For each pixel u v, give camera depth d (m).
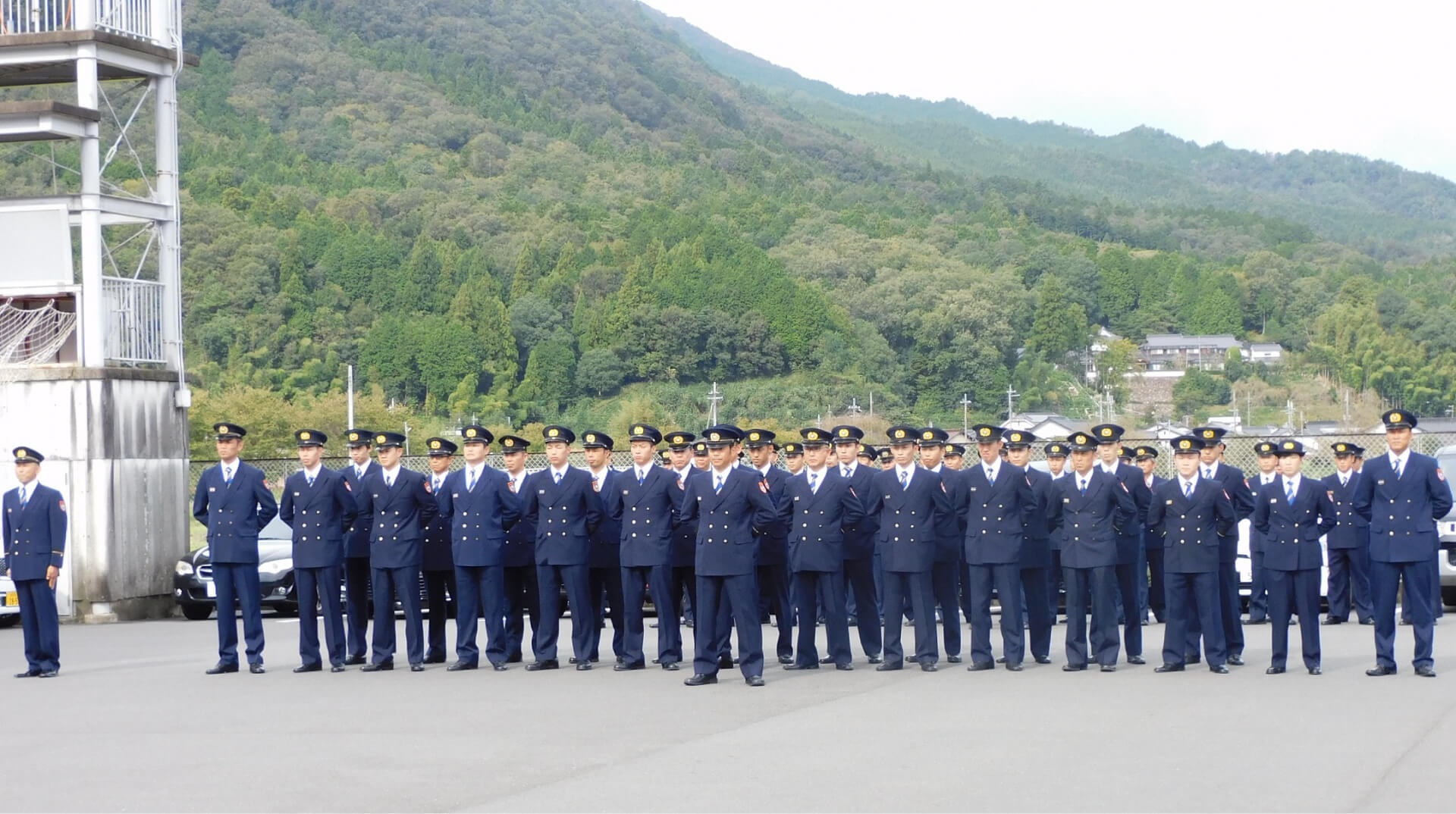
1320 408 125.44
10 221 21.44
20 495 14.24
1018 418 102.31
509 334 111.88
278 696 12.45
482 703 11.82
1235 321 151.12
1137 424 117.12
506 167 190.38
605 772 8.85
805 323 115.12
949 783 8.36
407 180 173.12
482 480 14.61
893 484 14.13
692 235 142.75
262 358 103.88
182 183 143.50
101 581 20.75
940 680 13.20
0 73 23.06
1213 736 9.83
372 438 16.33
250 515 14.49
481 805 7.99
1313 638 13.34
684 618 18.88
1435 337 133.62
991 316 125.12
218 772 8.99
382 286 118.56
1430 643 13.01
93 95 21.45
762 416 107.31
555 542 14.30
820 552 14.08
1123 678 13.16
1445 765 8.77
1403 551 12.94
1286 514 13.36
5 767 9.26
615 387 111.62
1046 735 9.91
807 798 8.02
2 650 16.89
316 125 190.25
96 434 20.80
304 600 14.54
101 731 10.63
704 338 113.88
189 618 21.31
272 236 122.06
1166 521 13.70
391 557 14.48
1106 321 154.12
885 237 163.25
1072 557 13.84
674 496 14.21
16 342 21.62
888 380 116.19
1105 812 7.62
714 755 9.34
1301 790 8.09
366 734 10.29
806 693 12.36
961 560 17.03
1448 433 22.64
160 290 22.52
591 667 14.55
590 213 161.12
